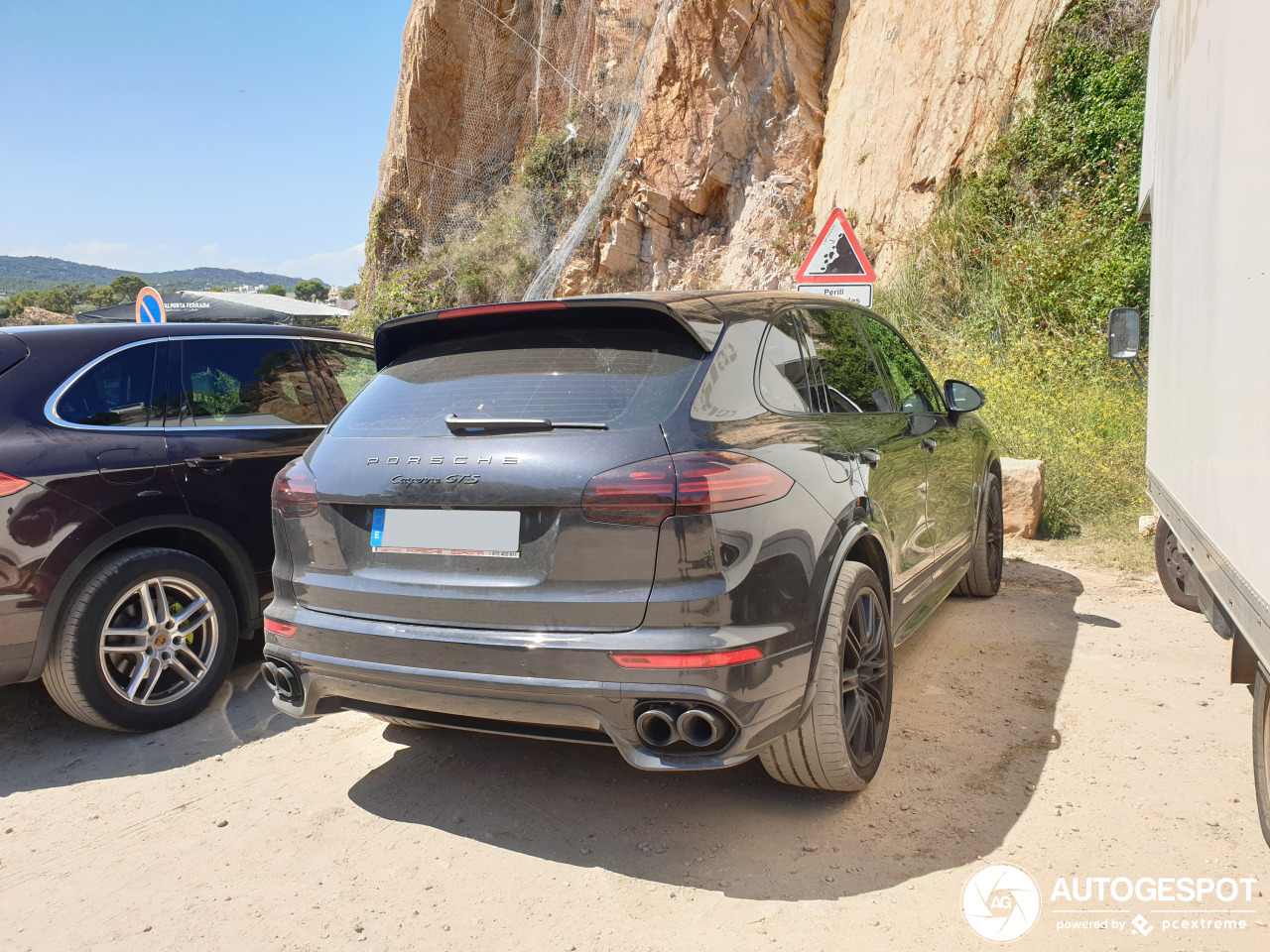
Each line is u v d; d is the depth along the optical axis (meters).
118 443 3.57
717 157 16.88
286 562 2.81
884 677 2.93
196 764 3.27
